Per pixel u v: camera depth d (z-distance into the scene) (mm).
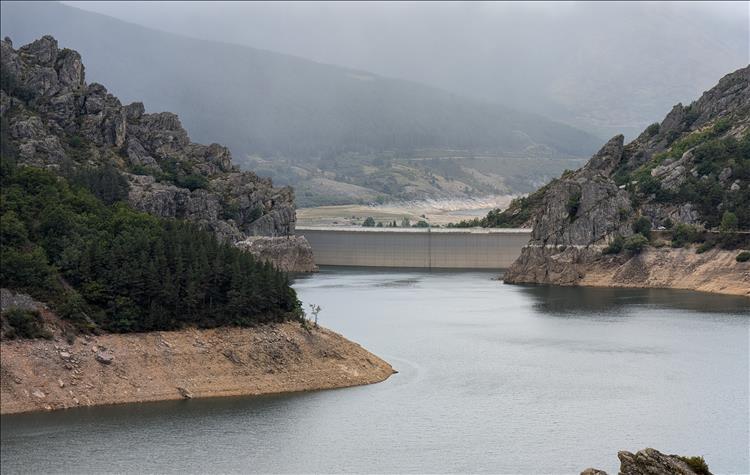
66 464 191500
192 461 194750
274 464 195000
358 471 193250
